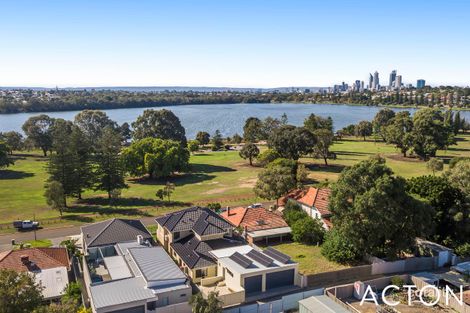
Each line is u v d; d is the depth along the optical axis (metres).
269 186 70.12
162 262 43.91
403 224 48.53
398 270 48.31
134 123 143.25
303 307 38.69
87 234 51.78
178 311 38.09
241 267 43.97
